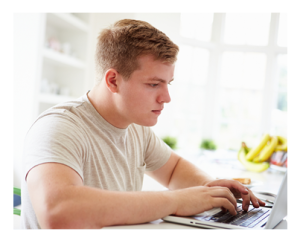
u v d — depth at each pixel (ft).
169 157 3.75
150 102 2.72
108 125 2.98
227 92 12.55
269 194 3.08
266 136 6.09
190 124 12.50
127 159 3.30
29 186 2.03
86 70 9.91
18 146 7.50
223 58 12.48
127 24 2.91
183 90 12.25
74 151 2.32
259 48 12.07
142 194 2.08
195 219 2.10
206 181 3.26
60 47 9.20
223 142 12.57
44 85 8.29
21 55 7.47
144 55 2.59
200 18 12.17
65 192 1.87
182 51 12.01
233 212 2.30
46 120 2.48
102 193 1.95
